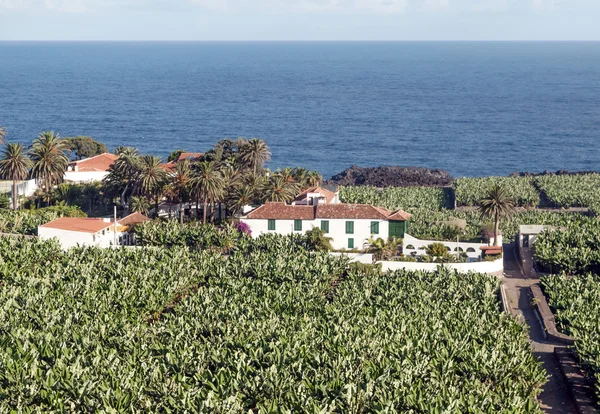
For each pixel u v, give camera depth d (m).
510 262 128.50
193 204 155.25
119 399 62.50
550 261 116.56
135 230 132.88
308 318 85.00
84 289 95.62
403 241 128.38
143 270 105.06
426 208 179.12
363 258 122.31
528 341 88.44
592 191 193.12
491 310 91.75
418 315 87.56
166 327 81.62
